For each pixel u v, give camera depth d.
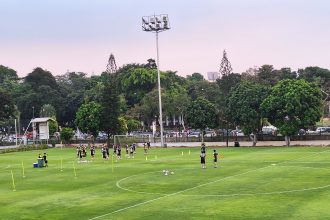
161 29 112.44
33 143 131.50
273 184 42.59
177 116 179.75
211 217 30.31
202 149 58.75
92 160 77.69
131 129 140.62
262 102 95.38
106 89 116.06
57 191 44.84
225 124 108.19
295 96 90.38
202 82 185.12
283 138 107.44
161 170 58.47
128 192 42.00
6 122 186.38
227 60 145.50
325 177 45.75
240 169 55.66
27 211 35.50
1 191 46.50
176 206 34.34
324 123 155.00
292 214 29.95
